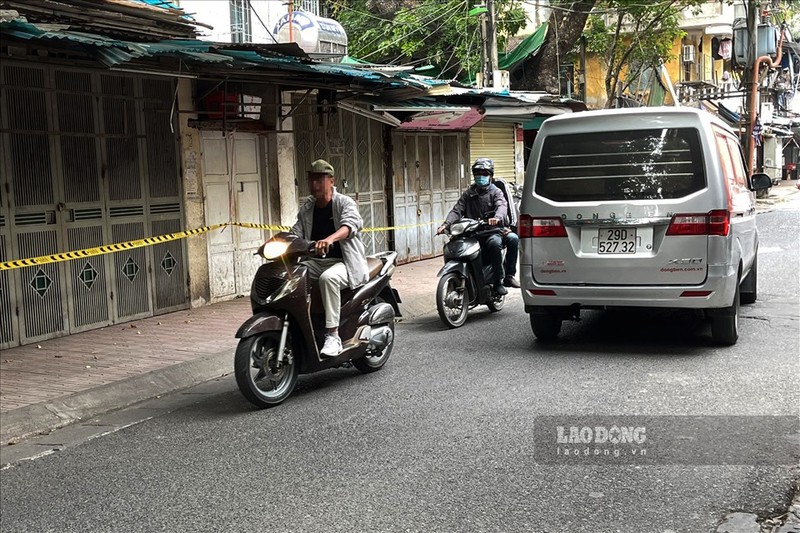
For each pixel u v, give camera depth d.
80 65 8.48
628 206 6.93
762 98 34.75
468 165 16.75
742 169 8.64
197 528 3.87
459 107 12.37
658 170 6.89
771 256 13.76
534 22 24.66
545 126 7.31
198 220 10.21
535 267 7.33
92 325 8.89
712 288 6.78
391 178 14.26
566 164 7.21
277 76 9.11
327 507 4.03
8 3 7.10
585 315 9.18
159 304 9.73
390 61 19.67
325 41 12.46
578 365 6.79
